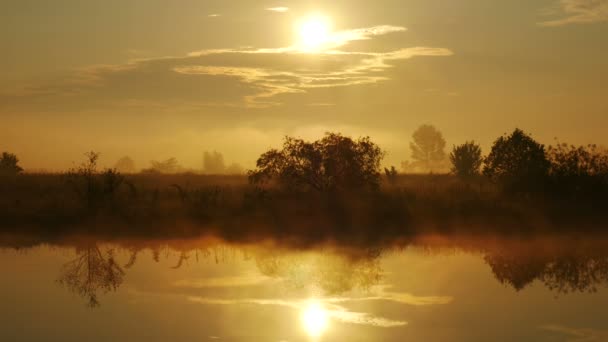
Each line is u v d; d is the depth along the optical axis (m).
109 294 15.62
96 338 12.16
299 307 14.31
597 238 23.81
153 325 12.98
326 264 19.34
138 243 23.17
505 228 25.19
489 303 14.59
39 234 24.52
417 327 12.73
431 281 16.86
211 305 14.52
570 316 13.54
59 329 12.75
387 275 17.61
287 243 23.08
